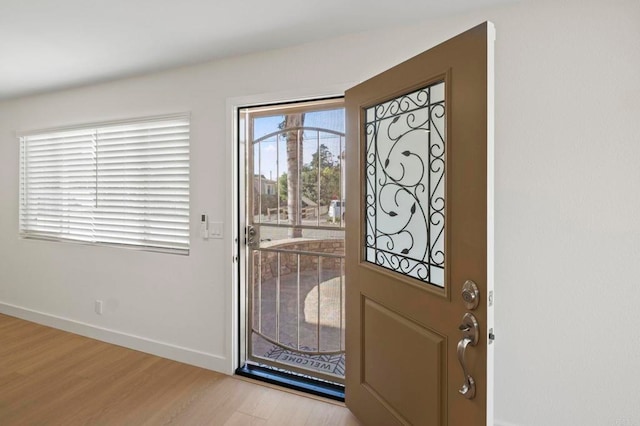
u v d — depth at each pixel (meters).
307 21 1.81
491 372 1.15
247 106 2.28
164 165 2.59
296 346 2.34
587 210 1.52
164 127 2.57
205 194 2.40
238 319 2.39
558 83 1.55
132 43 2.06
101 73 2.54
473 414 1.19
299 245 2.30
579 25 1.51
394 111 1.61
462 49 1.20
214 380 2.27
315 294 2.28
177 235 2.57
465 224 1.21
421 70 1.39
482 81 1.13
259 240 2.41
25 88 2.89
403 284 1.54
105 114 2.76
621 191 1.47
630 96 1.45
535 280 1.62
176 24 1.83
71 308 3.00
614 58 1.47
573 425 1.57
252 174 2.40
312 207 2.25
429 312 1.39
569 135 1.54
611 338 1.50
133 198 2.72
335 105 2.15
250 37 1.99
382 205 1.71
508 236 1.65
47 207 3.14
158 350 2.59
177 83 2.46
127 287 2.72
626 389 1.49
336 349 2.24
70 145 2.98
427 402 1.40
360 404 1.85
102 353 2.63
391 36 1.87
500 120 1.65
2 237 3.37
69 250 2.98
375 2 1.62
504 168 1.65
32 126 3.14
